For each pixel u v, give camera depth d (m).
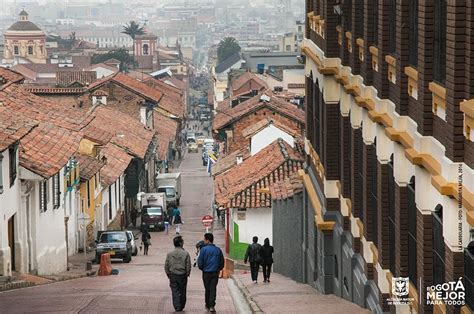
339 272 58.75
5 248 66.50
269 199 102.81
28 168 72.12
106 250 98.19
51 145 80.44
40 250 77.44
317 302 55.56
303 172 75.62
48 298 55.69
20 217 71.88
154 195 151.38
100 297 56.19
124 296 56.97
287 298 58.88
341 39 58.28
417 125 37.81
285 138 134.00
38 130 82.25
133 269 90.81
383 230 45.12
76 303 53.19
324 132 62.12
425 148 36.53
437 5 35.53
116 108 197.88
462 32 32.16
